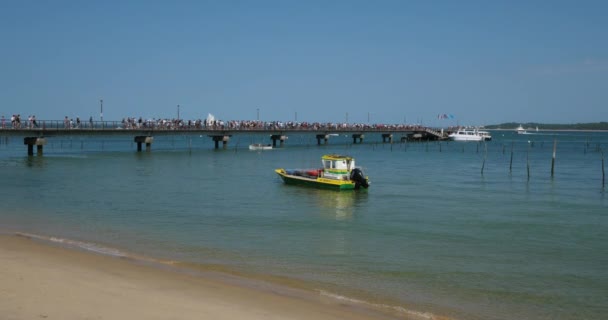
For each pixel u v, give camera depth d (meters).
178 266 21.89
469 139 189.88
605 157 101.69
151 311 15.27
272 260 24.25
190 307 15.87
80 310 14.95
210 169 70.75
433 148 137.00
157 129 100.19
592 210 40.62
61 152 102.38
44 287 16.97
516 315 18.22
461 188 53.28
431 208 41.00
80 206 38.69
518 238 30.53
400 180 60.09
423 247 27.89
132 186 51.44
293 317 15.54
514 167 78.69
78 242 26.06
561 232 32.31
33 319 14.03
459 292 20.47
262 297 17.55
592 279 22.67
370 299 18.84
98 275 18.94
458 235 31.11
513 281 22.16
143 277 19.09
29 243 24.50
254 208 39.88
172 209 38.31
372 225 33.81
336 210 39.59
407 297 19.48
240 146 141.62
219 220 34.44
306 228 32.47
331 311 16.53
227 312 15.61
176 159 87.50
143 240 27.58
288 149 126.38
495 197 47.22
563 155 109.69
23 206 38.03
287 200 44.25
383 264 24.19
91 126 88.12
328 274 22.22
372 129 168.38
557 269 24.14
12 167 68.44
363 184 50.97
